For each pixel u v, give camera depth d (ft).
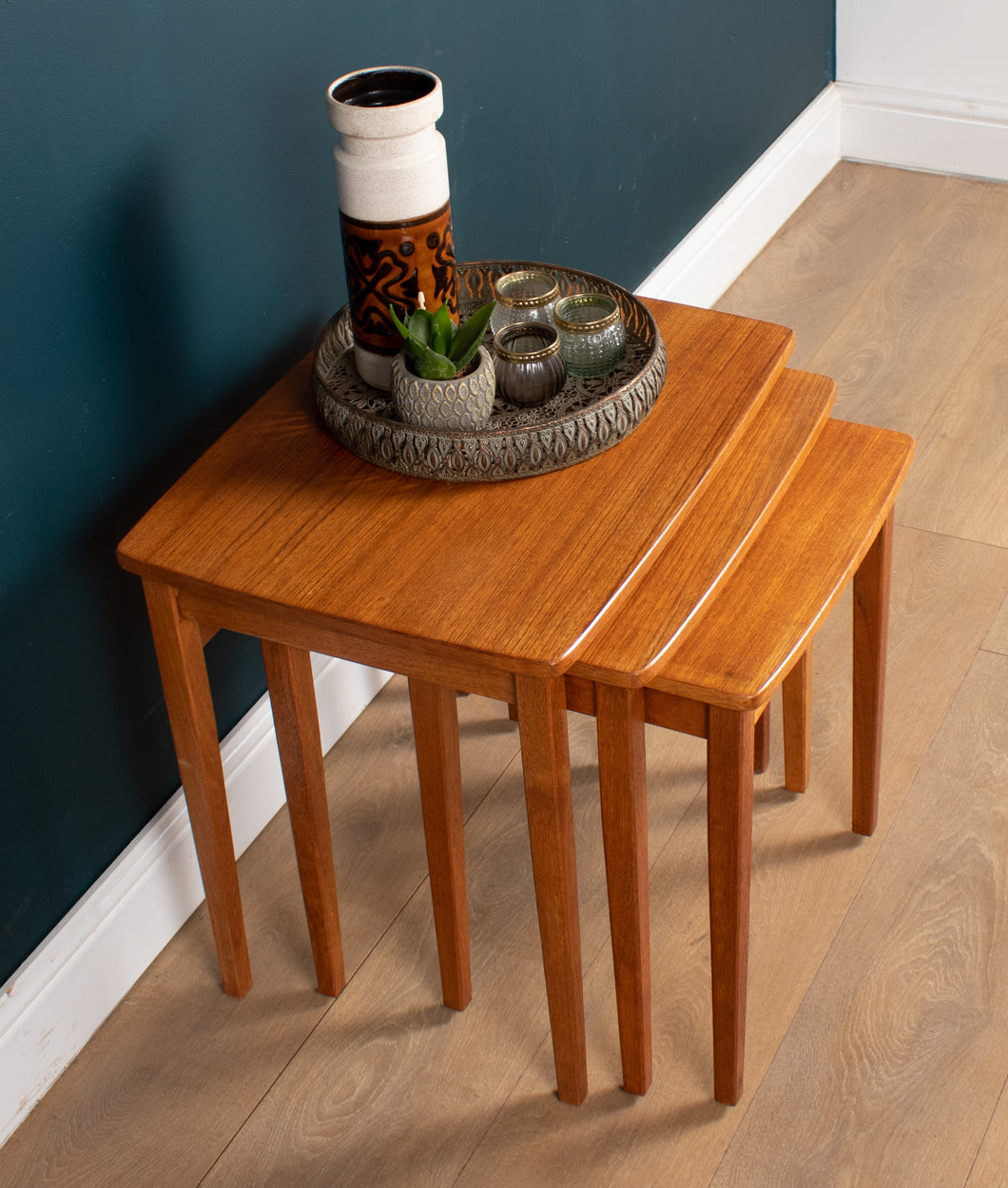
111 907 5.09
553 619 3.64
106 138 4.24
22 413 4.23
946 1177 4.44
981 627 6.42
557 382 4.27
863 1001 4.96
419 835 5.76
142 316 4.57
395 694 6.43
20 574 4.39
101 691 4.87
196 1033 5.09
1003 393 7.88
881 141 10.14
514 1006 5.08
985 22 9.36
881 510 4.36
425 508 4.05
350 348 4.65
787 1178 4.48
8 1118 4.78
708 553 3.97
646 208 8.04
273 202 5.01
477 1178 4.58
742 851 4.02
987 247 9.20
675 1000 5.05
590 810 5.79
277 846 5.79
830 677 6.31
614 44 7.13
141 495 4.79
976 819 5.56
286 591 3.82
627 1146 4.61
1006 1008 4.89
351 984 5.22
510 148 6.53
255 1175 4.65
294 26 4.89
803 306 8.81
